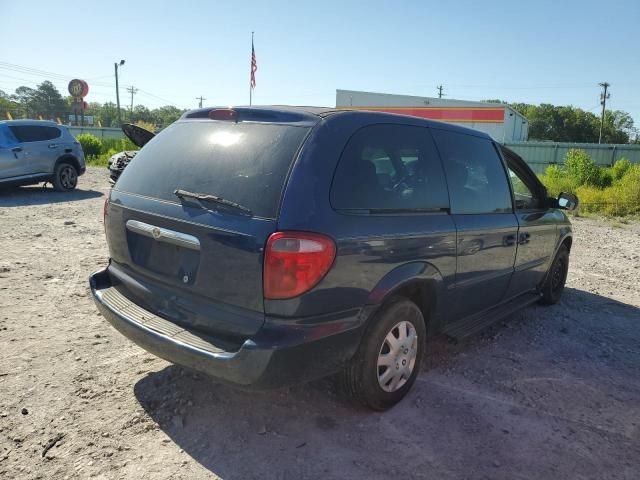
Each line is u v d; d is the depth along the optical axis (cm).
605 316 534
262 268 251
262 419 308
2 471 254
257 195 262
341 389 311
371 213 288
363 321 284
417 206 323
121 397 326
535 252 471
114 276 344
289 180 260
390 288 294
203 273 273
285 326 253
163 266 298
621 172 2170
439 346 432
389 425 308
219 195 274
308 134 276
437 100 4681
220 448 280
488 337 459
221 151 293
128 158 1246
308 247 252
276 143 278
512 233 419
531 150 3688
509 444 295
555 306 561
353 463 272
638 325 509
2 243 713
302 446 284
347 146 287
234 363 251
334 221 265
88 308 479
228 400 326
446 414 324
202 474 259
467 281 370
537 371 392
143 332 286
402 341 319
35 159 1204
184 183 295
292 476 260
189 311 282
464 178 376
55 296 507
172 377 352
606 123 9694
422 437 298
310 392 340
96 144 2684
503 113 4366
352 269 272
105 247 725
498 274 410
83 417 302
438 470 270
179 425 298
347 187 279
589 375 390
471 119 4456
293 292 251
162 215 293
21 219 901
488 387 362
